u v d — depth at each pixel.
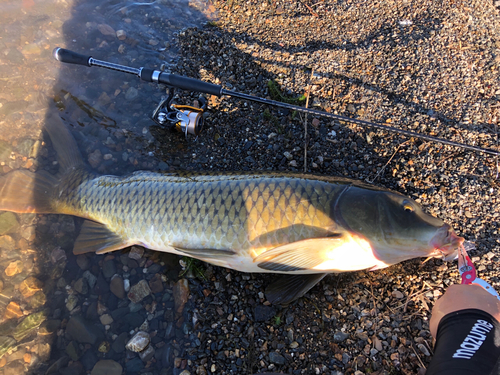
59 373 0.55
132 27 0.82
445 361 0.44
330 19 0.84
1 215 0.63
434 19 0.80
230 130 0.71
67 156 0.67
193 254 0.58
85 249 0.61
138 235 0.60
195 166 0.69
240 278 0.61
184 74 0.77
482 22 0.81
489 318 0.46
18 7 0.81
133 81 0.76
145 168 0.70
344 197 0.55
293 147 0.69
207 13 0.86
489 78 0.73
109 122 0.72
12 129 0.70
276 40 0.81
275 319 0.58
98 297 0.60
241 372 0.55
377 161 0.67
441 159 0.66
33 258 0.62
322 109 0.72
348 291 0.59
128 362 0.56
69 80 0.75
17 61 0.76
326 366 0.55
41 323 0.58
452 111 0.70
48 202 0.64
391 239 0.54
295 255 0.54
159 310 0.59
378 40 0.79
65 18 0.82
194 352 0.56
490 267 0.59
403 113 0.71
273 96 0.74
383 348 0.56
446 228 0.53
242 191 0.57
